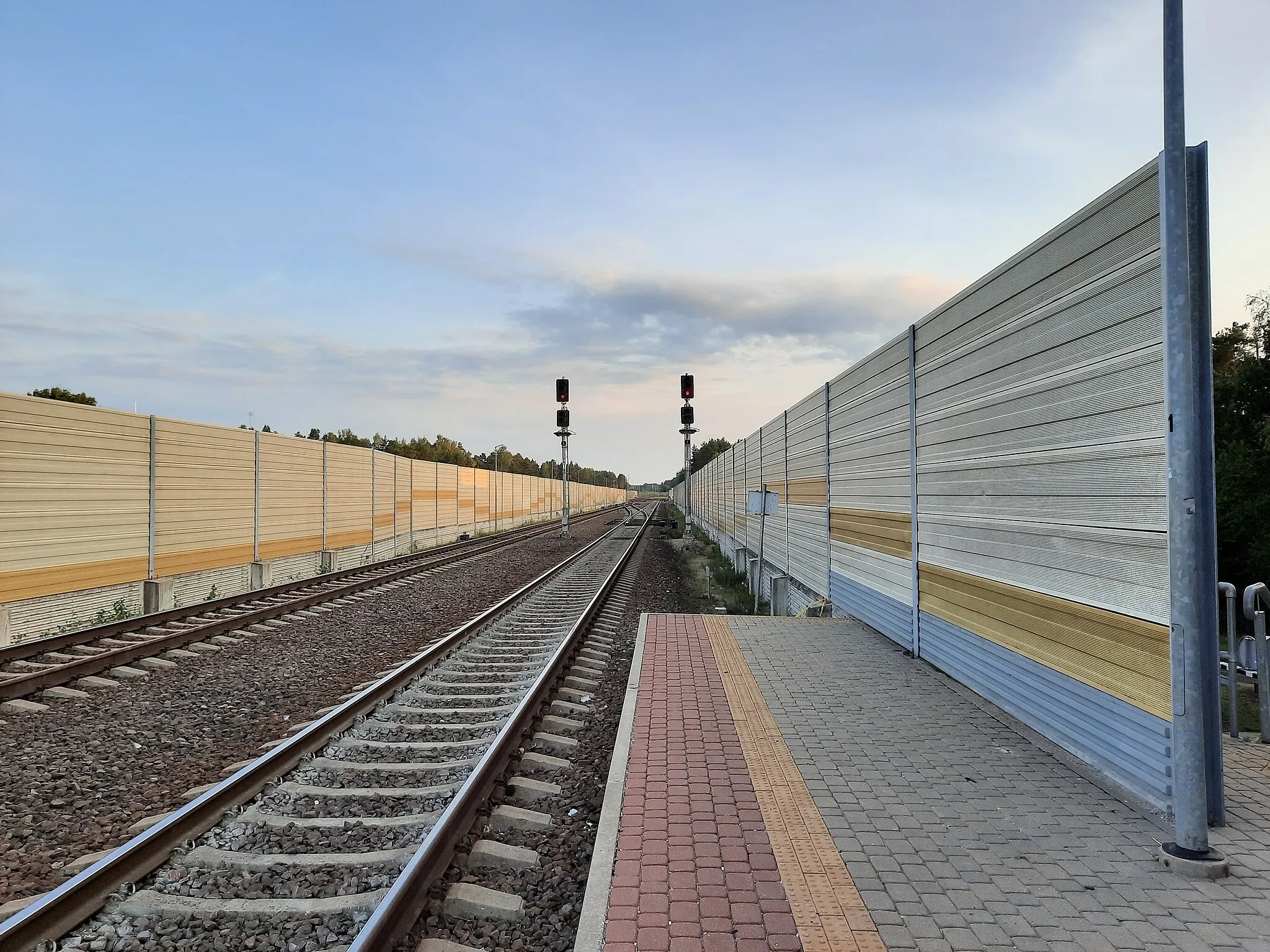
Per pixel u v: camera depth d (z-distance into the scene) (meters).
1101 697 4.90
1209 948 3.12
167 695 7.85
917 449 8.58
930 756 5.52
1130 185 4.47
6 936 3.16
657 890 3.60
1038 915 3.37
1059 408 5.38
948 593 7.67
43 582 11.20
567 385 37.28
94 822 4.82
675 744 5.78
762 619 11.54
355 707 6.78
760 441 20.20
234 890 3.86
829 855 3.96
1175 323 3.89
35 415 11.04
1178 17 3.89
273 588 14.70
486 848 4.23
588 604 14.02
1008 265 6.17
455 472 36.84
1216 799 4.28
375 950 3.16
